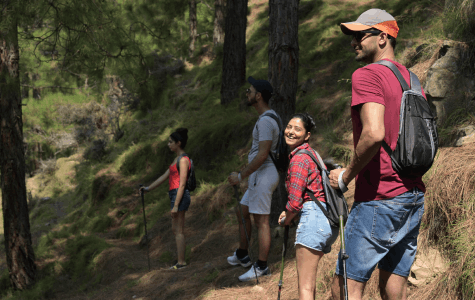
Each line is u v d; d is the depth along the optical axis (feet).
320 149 20.88
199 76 53.26
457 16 15.49
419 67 17.72
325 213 8.25
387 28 6.33
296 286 11.55
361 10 41.65
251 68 44.96
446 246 9.68
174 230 17.53
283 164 13.16
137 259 21.02
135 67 26.25
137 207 30.19
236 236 19.06
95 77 26.16
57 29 22.45
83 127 60.80
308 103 27.17
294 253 13.94
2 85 22.27
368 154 5.73
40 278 24.07
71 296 20.17
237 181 13.41
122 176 37.24
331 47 35.65
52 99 65.87
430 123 5.91
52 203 45.83
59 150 62.59
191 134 34.47
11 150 23.39
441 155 11.80
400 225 6.04
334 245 11.76
